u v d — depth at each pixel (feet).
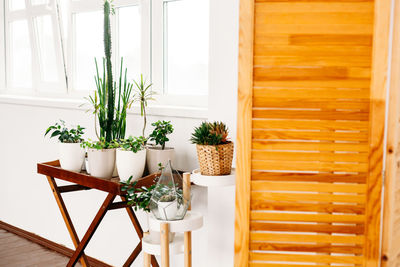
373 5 5.41
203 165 7.13
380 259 5.87
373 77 5.43
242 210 5.78
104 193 10.96
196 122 9.04
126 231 10.62
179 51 10.04
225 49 8.05
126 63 11.03
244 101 5.64
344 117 5.57
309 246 5.76
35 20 13.05
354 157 5.60
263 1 5.53
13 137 13.17
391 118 5.59
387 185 5.66
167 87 10.34
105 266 11.12
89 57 11.93
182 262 9.47
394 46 5.57
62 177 9.18
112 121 9.36
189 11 9.77
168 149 8.75
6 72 14.26
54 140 11.94
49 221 12.51
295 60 5.56
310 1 5.48
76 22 12.14
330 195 5.67
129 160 8.18
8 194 13.64
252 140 5.72
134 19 10.77
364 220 5.66
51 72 12.86
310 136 5.64
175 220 7.24
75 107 11.27
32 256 11.97
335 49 5.50
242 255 5.84
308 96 5.59
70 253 12.00
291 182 5.72
